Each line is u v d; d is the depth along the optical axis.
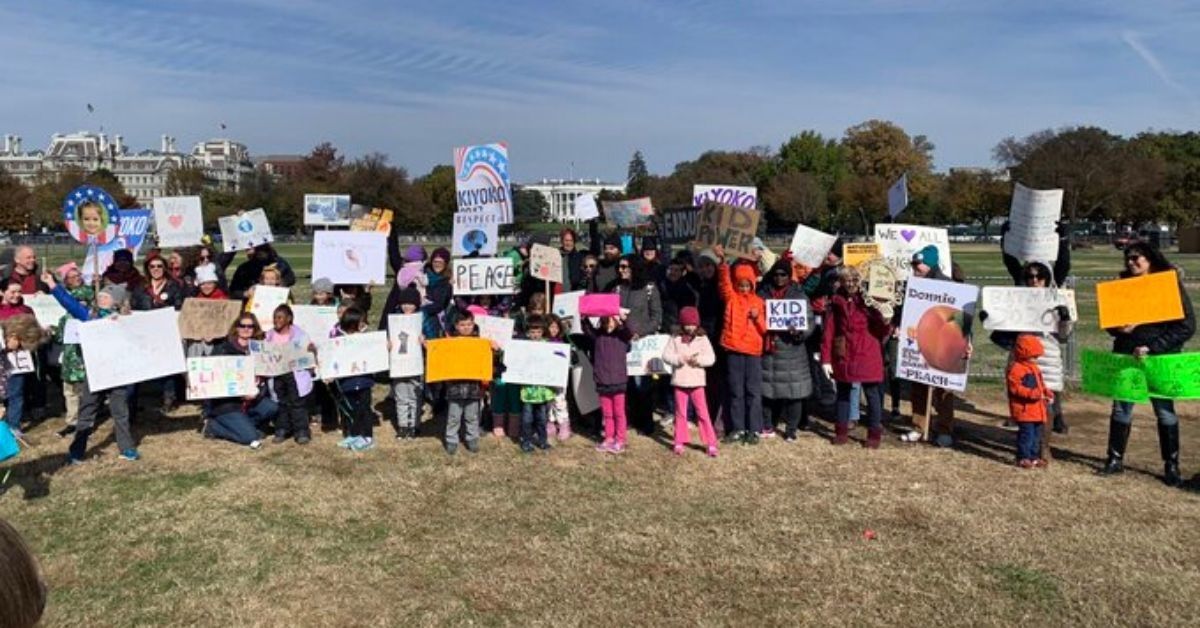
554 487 7.77
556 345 8.96
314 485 7.81
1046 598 5.46
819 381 10.71
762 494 7.54
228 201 87.50
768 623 5.17
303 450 9.11
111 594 5.58
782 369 9.32
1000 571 5.87
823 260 11.04
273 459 8.73
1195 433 9.62
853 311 8.98
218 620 5.24
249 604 5.44
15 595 1.31
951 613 5.28
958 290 8.92
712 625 5.14
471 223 12.41
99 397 8.85
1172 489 7.61
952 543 6.36
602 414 9.70
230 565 6.03
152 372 8.69
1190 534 6.50
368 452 9.00
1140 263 7.87
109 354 8.48
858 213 89.56
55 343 10.59
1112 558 6.06
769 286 9.77
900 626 5.13
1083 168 67.94
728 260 10.12
